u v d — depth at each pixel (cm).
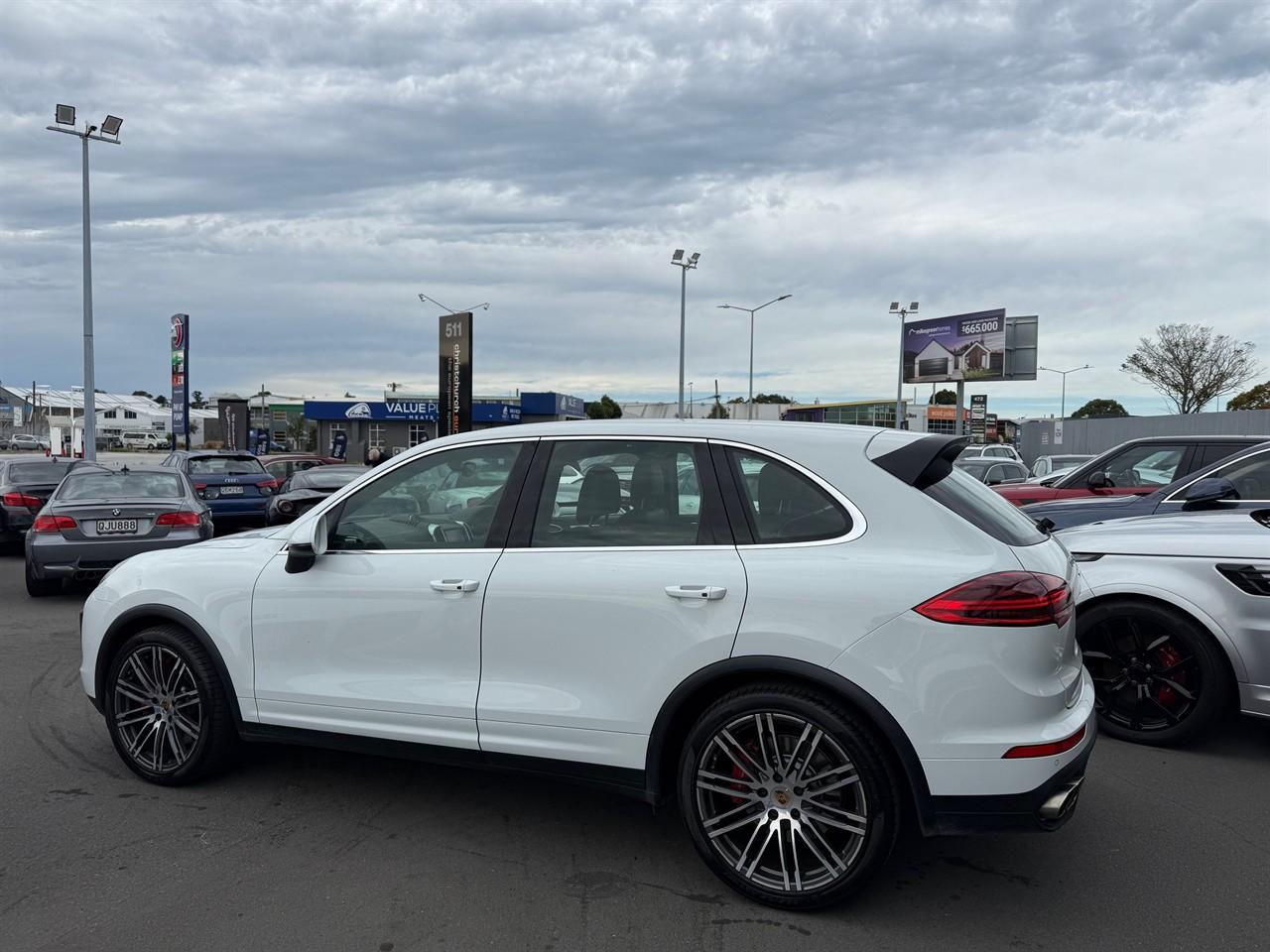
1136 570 490
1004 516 351
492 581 351
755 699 313
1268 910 321
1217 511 601
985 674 292
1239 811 407
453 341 2786
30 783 432
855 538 314
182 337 3316
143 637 420
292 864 352
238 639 398
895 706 296
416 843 372
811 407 7700
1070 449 4100
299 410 8450
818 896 312
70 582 1043
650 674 325
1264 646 455
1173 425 3562
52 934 299
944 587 296
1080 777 309
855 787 306
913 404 7719
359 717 374
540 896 328
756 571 315
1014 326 4669
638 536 340
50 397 12362
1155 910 321
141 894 327
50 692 587
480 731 352
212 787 429
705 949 295
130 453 6650
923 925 311
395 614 367
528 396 5888
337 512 392
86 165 2450
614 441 358
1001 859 362
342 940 298
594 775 339
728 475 337
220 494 1523
